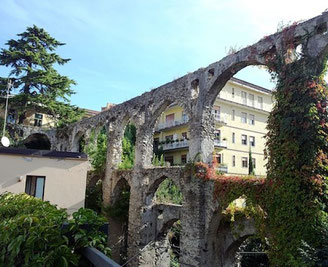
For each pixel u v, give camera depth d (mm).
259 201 12602
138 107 23297
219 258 15766
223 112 38500
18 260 3967
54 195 15430
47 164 15578
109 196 25141
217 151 37250
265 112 42531
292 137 11422
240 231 14562
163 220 20062
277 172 11852
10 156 14836
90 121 31578
